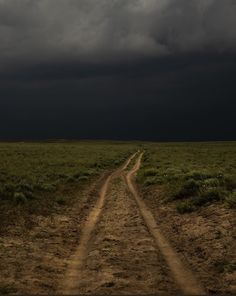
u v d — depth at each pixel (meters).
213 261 11.99
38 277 10.51
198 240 14.47
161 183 30.59
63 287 9.84
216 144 174.50
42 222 18.08
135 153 100.81
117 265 11.49
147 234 15.50
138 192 29.23
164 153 88.06
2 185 26.38
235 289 9.68
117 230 16.34
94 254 12.73
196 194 22.52
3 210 19.19
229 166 45.38
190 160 60.41
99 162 58.34
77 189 30.20
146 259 12.08
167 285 9.88
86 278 10.52
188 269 11.40
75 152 86.75
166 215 19.83
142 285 9.84
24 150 84.69
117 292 9.30
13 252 12.82
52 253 13.12
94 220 19.45
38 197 23.89
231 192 21.44
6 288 9.45
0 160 53.53
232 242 13.52
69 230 16.98
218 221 16.52
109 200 25.22
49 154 73.69
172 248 13.77
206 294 9.31
